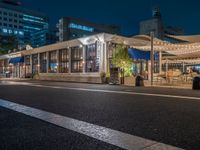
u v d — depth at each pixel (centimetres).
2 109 552
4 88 1359
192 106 605
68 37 9881
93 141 286
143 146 264
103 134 319
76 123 391
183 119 426
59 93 1012
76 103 664
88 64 2823
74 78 2986
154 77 2380
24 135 316
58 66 3334
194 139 292
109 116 457
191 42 2167
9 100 739
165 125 376
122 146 265
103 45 2569
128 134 318
